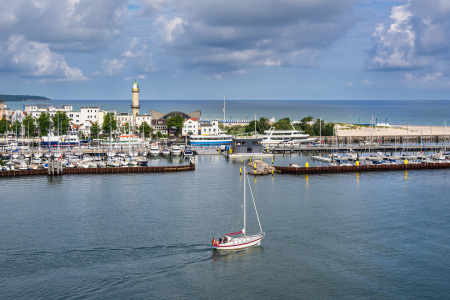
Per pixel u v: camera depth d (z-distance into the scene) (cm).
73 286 9106
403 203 14988
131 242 11250
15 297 8681
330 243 11312
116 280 9375
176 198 15588
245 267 10019
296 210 14100
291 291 9031
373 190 17025
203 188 17288
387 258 10475
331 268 9975
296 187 17612
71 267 9900
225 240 10975
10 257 10350
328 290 9062
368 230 12244
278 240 11519
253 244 11138
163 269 9875
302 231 12144
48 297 8712
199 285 9244
